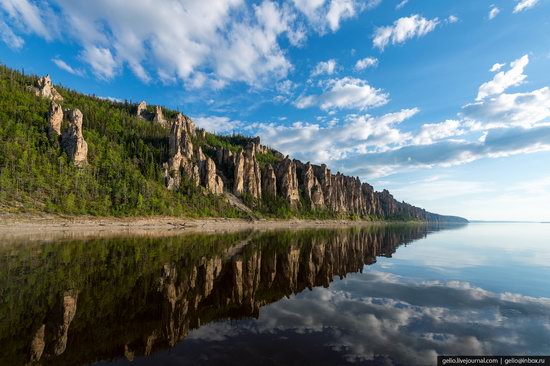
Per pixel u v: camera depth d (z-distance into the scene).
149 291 24.77
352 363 12.88
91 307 20.30
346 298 24.47
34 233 73.69
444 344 15.21
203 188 180.38
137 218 119.00
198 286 27.44
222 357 13.28
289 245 66.81
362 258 49.09
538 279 32.22
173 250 50.47
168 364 12.56
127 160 160.88
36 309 19.50
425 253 56.66
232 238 80.94
